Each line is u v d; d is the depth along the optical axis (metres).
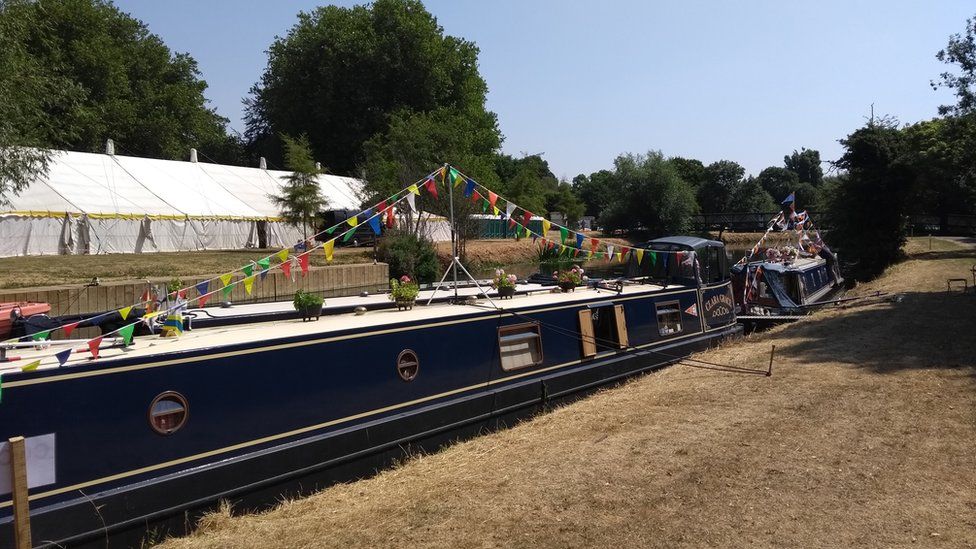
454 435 8.36
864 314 15.85
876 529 5.09
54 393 5.32
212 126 64.75
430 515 5.70
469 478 6.57
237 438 6.39
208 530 5.78
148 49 56.66
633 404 9.07
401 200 8.98
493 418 8.89
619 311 11.38
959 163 24.53
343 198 45.38
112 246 31.17
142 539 5.63
